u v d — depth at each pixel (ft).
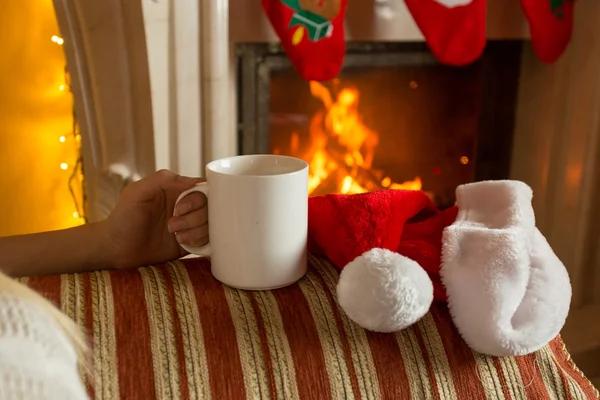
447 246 1.94
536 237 2.09
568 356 2.09
